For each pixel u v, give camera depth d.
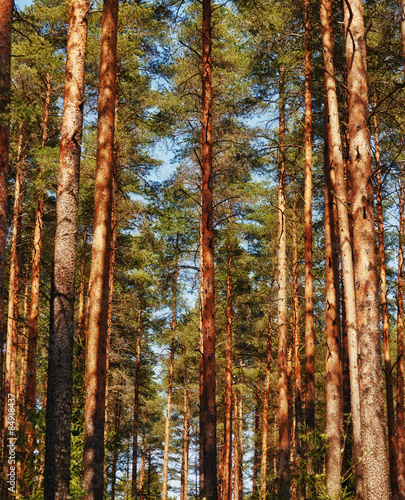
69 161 10.41
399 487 19.78
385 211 21.56
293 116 19.11
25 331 25.27
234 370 30.48
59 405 9.24
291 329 26.59
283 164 19.73
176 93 20.39
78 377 14.23
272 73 18.19
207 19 15.05
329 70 14.24
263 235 26.11
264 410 27.34
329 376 13.36
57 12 18.08
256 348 29.50
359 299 9.10
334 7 16.42
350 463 11.68
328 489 11.93
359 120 9.70
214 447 12.76
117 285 21.98
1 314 7.85
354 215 9.45
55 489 8.89
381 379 8.77
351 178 9.66
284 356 18.55
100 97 11.95
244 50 17.41
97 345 10.75
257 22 16.23
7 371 19.33
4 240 8.16
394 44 15.03
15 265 19.95
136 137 19.05
